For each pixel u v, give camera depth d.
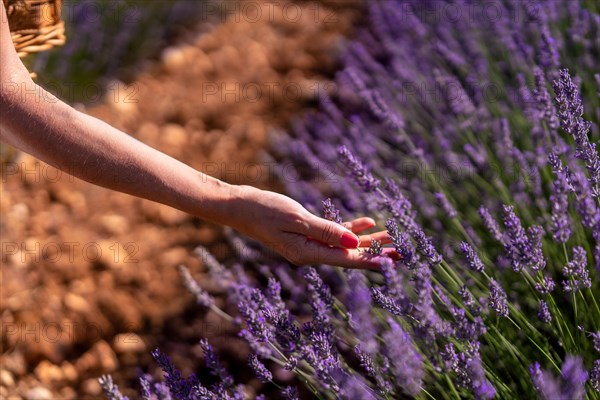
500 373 1.82
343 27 4.27
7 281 2.74
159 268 2.84
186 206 1.48
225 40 4.29
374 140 2.96
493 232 1.85
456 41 3.36
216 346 2.49
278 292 1.82
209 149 3.49
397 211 1.80
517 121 2.57
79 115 1.42
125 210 3.14
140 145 1.46
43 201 3.20
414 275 1.53
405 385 1.37
